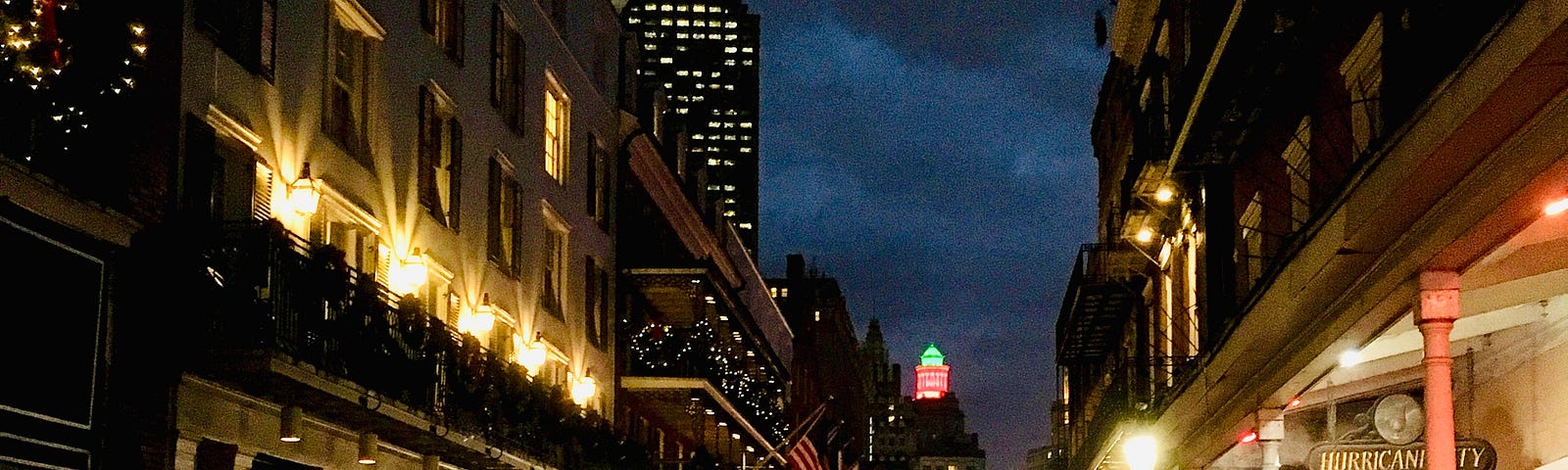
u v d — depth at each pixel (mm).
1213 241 25062
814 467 44500
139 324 15711
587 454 31484
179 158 16375
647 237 42531
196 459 17000
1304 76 19469
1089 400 51469
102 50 14414
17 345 13578
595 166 36875
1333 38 18203
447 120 25844
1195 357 22688
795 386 80062
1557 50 8656
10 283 13430
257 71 18312
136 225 15281
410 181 23641
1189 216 28688
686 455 50031
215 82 17203
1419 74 12648
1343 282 14133
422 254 23969
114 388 15414
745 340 50906
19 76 12992
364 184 21656
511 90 29953
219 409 17359
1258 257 20500
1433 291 12453
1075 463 48500
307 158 19719
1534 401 15227
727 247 56062
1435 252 12062
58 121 14164
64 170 14586
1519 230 11258
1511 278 12977
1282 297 15930
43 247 13984
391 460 23531
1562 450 14438
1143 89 33531
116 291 15477
